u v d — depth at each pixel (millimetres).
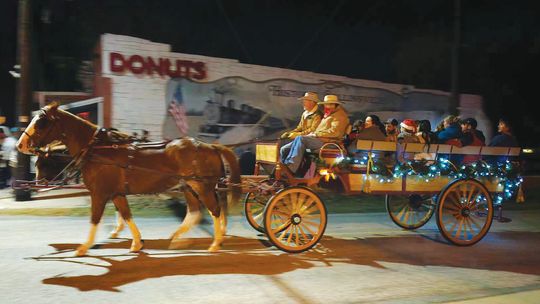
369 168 8391
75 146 7234
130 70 13586
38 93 15344
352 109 16969
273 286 6238
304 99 8797
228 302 5652
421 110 18094
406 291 6203
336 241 8750
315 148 7973
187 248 7910
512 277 6914
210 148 7887
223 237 8320
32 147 7008
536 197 14570
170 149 7629
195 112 14492
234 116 15062
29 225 9203
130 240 8289
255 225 8945
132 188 7488
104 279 6270
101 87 13445
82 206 10984
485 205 8961
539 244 8945
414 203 9797
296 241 7781
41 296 5648
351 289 6223
